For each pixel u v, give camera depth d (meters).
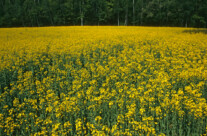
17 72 9.92
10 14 66.31
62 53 13.23
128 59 11.78
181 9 61.50
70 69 10.04
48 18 69.94
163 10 67.38
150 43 17.08
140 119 5.83
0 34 25.97
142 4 71.69
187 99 6.09
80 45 15.39
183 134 5.58
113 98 6.92
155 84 7.14
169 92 7.12
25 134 5.46
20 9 66.75
